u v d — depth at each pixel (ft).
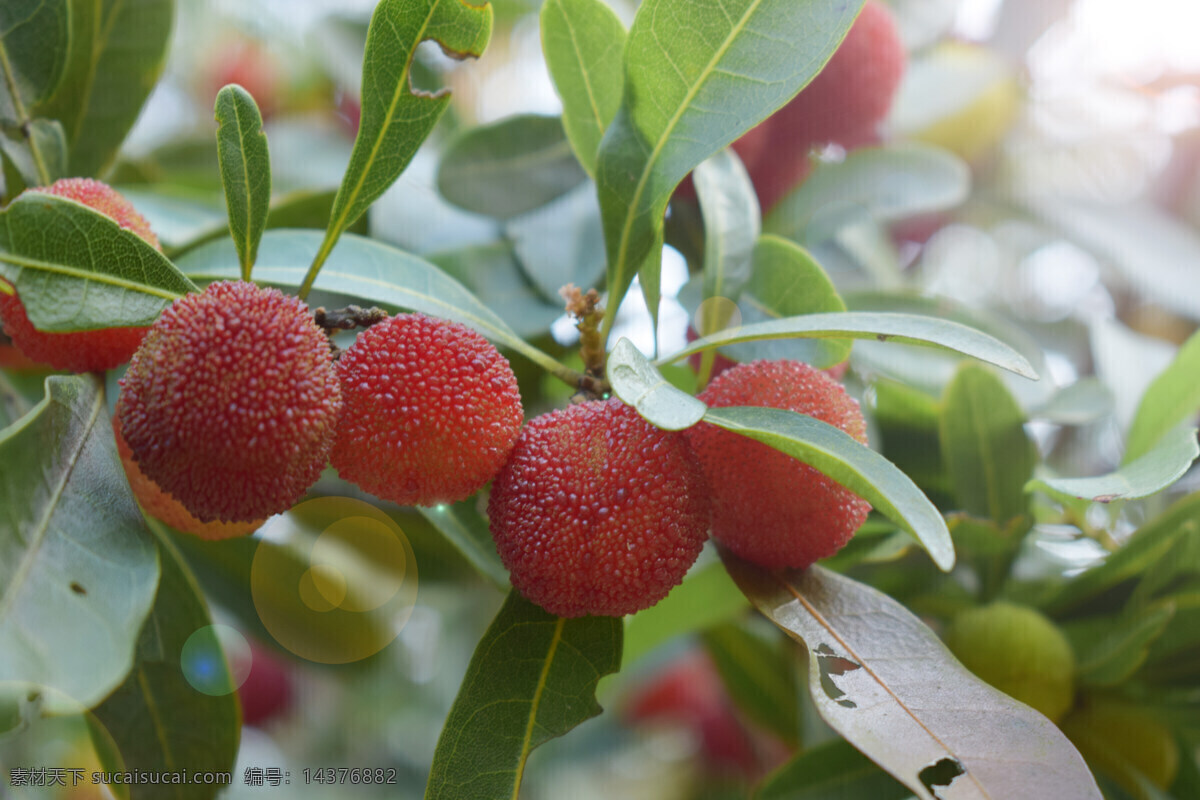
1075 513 0.99
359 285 0.80
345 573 1.03
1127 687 0.89
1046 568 0.96
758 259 0.86
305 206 0.91
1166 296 1.24
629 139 0.78
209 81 1.46
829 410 0.75
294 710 1.63
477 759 0.73
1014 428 0.92
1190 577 0.88
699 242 0.97
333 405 0.69
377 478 0.71
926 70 1.24
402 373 0.70
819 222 1.02
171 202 0.98
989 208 1.31
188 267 0.82
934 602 0.96
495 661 0.74
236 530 0.77
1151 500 1.03
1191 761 0.90
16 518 0.66
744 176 0.88
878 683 0.72
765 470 0.74
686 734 1.78
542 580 0.71
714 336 0.74
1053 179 1.34
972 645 0.89
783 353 0.84
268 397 0.67
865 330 0.71
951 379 0.92
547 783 1.94
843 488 0.74
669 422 0.67
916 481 0.98
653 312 0.81
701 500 0.72
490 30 0.73
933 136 1.26
